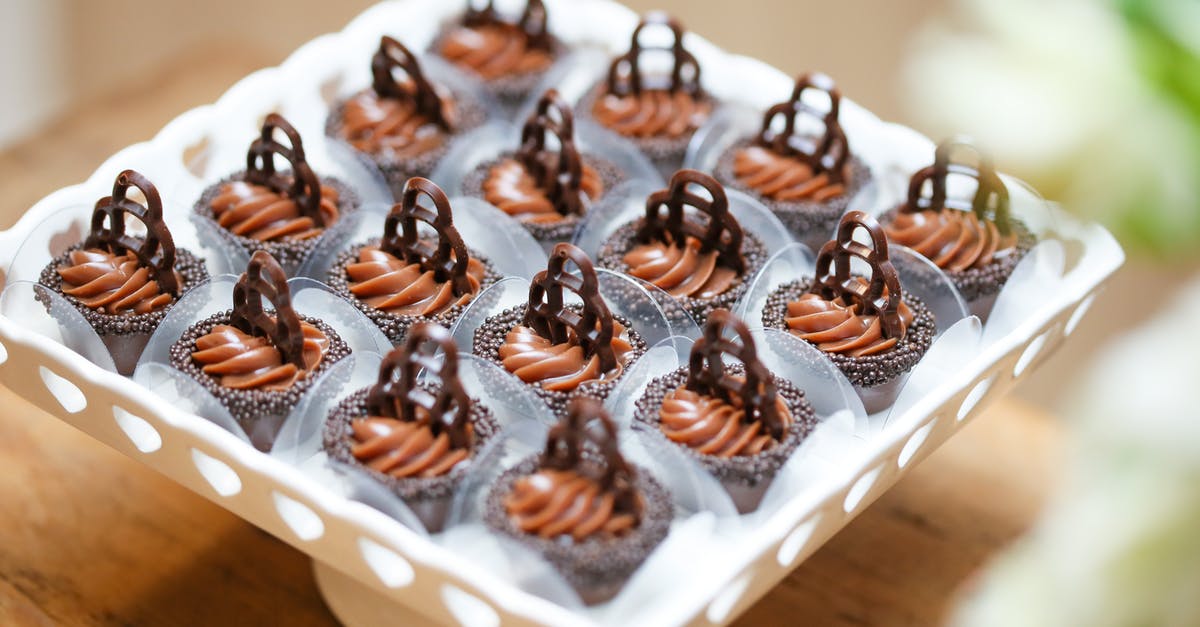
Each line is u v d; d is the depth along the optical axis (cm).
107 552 51
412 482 47
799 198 56
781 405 49
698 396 49
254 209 54
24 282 51
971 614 21
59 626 49
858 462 47
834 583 51
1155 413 18
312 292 51
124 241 51
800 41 71
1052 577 19
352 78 60
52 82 80
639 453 47
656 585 46
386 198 56
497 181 56
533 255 54
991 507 53
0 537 51
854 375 50
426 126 58
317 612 50
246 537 52
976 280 53
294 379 49
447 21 62
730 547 47
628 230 54
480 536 46
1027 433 56
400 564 45
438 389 49
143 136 62
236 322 50
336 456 47
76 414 49
